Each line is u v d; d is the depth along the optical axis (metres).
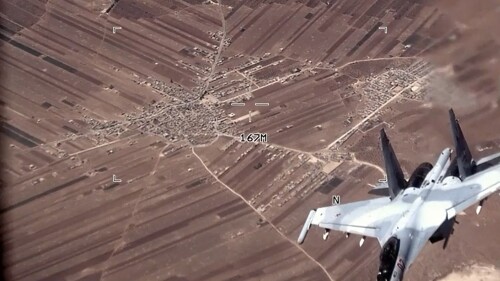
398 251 80.88
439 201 85.62
